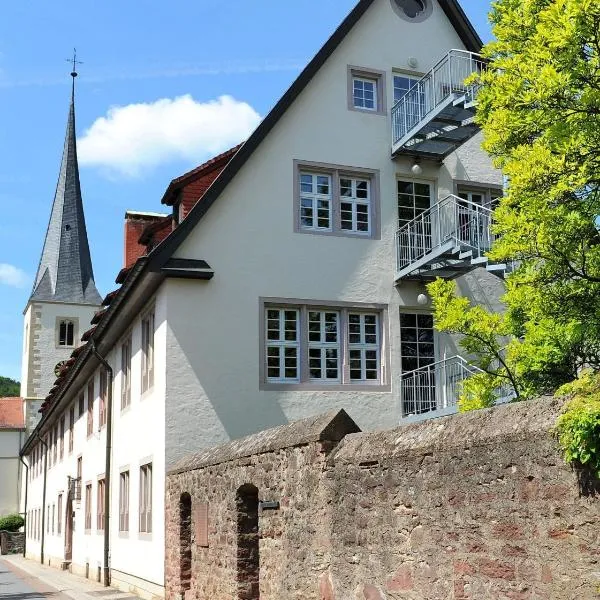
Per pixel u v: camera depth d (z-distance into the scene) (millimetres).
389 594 6898
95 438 23641
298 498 8602
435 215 18391
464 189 19094
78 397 28297
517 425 5582
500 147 7137
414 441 6730
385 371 17234
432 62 19047
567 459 5008
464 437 6086
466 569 5984
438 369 17531
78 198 68750
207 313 15969
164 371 15547
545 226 6422
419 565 6531
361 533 7355
